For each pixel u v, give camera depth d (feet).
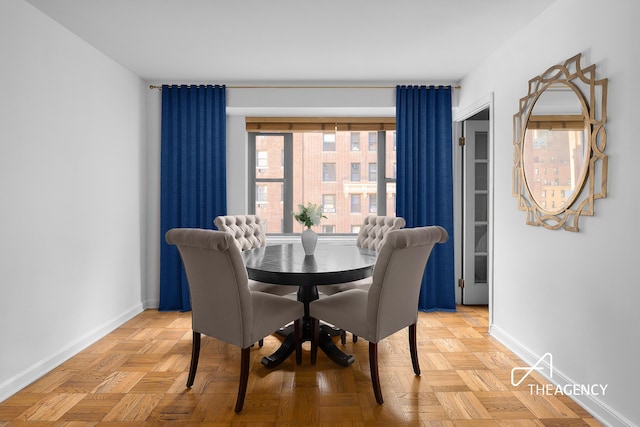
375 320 6.56
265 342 9.52
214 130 12.46
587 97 6.46
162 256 12.36
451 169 12.52
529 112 8.18
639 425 5.51
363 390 7.12
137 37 9.16
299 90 12.49
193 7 7.75
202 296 6.78
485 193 13.15
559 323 7.31
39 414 6.31
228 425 6.03
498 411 6.44
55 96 8.29
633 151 5.55
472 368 8.08
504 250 9.50
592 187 6.29
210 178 12.46
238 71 11.50
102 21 8.31
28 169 7.52
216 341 9.61
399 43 9.55
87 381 7.48
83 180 9.26
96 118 9.80
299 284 7.22
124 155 11.18
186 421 6.13
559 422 6.14
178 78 12.13
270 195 14.49
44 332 7.94
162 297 12.34
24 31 7.41
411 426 6.01
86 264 9.37
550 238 7.58
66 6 7.66
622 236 5.76
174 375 7.72
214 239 5.93
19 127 7.29
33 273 7.64
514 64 9.05
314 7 7.78
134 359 8.52
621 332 5.81
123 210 11.14
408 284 7.10
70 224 8.78
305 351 9.02
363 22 8.43
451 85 12.57
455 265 13.23
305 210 9.29
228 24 8.50
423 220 12.47
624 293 5.74
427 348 9.18
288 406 6.56
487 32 8.91
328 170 31.81
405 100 12.43
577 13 6.79
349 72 11.63
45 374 7.78
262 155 14.44
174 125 12.35
